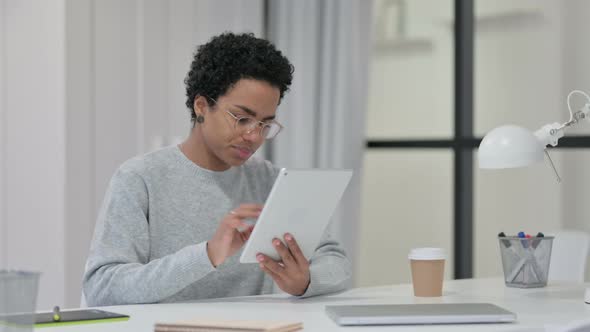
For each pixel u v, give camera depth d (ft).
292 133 13.05
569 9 13.07
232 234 5.84
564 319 5.25
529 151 6.01
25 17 11.10
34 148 11.03
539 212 13.48
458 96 12.92
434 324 5.02
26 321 4.12
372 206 15.66
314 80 12.91
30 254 11.09
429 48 14.80
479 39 14.07
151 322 5.12
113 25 11.31
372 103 15.52
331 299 6.29
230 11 12.65
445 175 14.74
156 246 6.73
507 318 5.08
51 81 10.86
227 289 7.07
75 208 10.91
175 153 6.99
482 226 14.08
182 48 12.12
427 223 14.97
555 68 13.25
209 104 6.58
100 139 11.18
